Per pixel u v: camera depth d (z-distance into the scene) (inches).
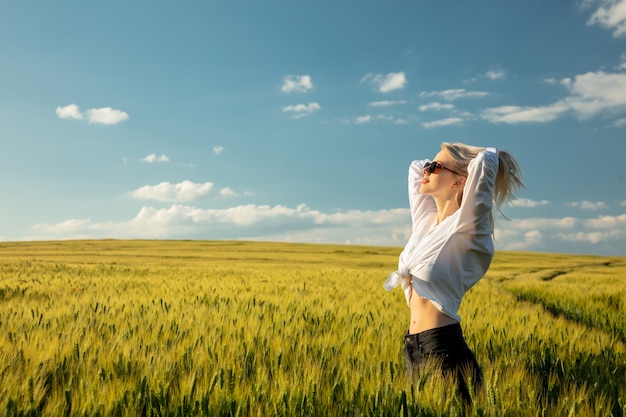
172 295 401.1
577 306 461.7
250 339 192.1
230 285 510.6
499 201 123.3
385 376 134.3
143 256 1845.5
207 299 358.3
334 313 283.6
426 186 126.0
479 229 113.1
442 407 112.2
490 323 258.4
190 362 157.5
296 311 286.5
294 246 2938.0
